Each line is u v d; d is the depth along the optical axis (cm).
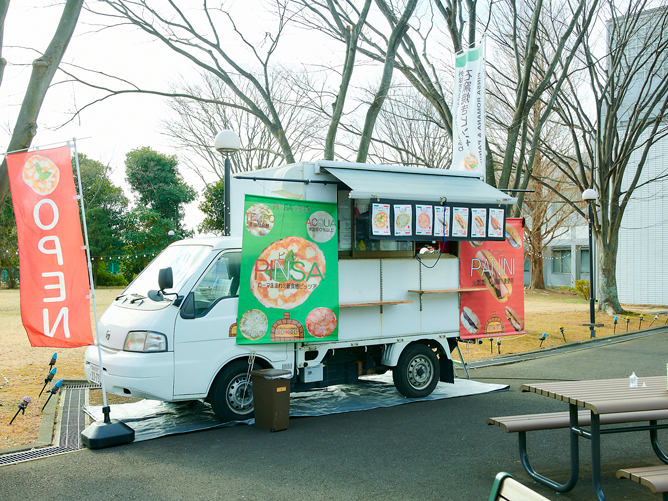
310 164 711
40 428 597
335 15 1136
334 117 1137
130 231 3616
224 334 627
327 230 691
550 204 3253
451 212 726
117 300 686
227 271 655
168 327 596
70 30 628
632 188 1964
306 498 418
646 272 2453
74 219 541
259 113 1255
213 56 1237
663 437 587
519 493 230
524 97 1341
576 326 1675
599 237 2031
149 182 3856
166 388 586
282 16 1220
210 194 2753
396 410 706
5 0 582
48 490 434
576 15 1301
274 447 545
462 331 809
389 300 745
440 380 820
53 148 545
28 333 534
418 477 462
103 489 436
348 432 600
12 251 3106
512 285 852
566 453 528
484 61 1049
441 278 793
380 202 670
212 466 489
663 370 1009
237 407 641
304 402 752
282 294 655
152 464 495
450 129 1353
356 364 762
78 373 904
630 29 1730
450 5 1252
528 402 750
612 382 470
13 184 540
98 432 546
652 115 2350
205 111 2130
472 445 553
